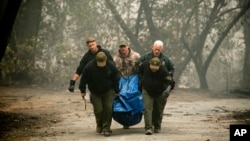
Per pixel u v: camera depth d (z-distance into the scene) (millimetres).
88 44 22438
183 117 30438
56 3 76938
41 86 63969
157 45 22188
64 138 21047
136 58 23359
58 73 69562
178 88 76625
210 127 24672
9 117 29453
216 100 49000
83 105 38750
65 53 68500
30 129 24547
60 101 42219
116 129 24078
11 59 60312
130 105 22312
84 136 21625
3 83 60312
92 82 21547
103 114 21797
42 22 74812
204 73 80188
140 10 76438
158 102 22250
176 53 78188
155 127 22578
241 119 29156
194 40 80312
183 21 78125
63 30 81188
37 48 72562
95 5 79312
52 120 28578
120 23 74750
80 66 22594
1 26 26625
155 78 21750
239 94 63438
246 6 73500
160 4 77688
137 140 19969
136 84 22703
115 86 21797
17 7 26734
